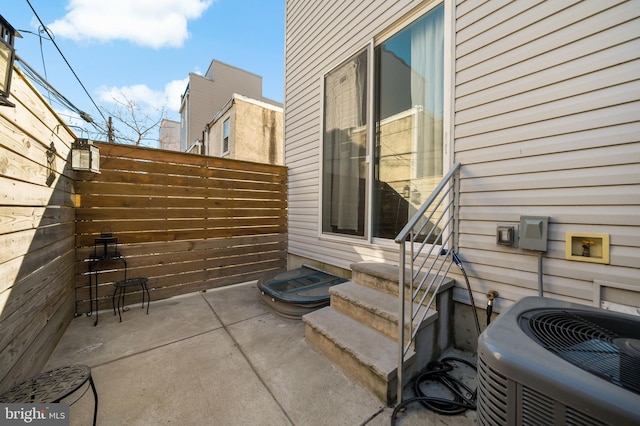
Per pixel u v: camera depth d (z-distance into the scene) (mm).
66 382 1259
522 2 1830
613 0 1499
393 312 1984
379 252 2908
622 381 608
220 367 2010
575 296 1623
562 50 1671
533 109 1784
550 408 646
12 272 1493
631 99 1447
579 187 1609
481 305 2039
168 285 3527
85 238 2988
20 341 1595
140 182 3324
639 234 1425
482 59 2031
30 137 1715
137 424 1483
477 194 2061
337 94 3479
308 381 1850
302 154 4223
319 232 3824
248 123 8719
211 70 12977
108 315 2988
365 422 1503
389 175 2822
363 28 3053
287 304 2859
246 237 4219
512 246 1874
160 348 2283
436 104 2402
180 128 15141
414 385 1728
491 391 776
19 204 1572
